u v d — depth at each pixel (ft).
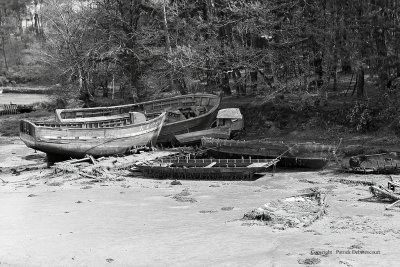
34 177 82.79
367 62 98.43
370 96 103.24
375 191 61.82
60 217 58.13
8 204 64.95
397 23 95.14
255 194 67.05
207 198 65.72
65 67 141.38
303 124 103.14
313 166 81.61
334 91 113.70
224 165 80.89
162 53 119.24
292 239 46.85
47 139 88.17
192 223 54.03
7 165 95.66
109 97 164.25
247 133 106.73
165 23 121.49
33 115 163.43
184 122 105.29
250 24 104.42
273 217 52.85
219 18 118.83
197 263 42.04
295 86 103.50
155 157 90.33
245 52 106.63
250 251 44.21
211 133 99.91
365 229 49.08
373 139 92.32
